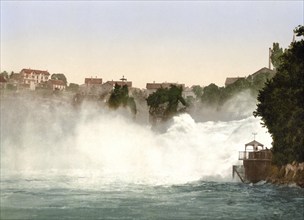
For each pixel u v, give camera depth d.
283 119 71.56
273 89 75.56
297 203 52.56
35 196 55.94
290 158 71.38
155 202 52.41
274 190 64.38
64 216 43.22
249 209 48.44
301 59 71.69
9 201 51.62
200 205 50.66
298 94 70.06
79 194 58.47
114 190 63.56
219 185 71.12
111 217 43.19
